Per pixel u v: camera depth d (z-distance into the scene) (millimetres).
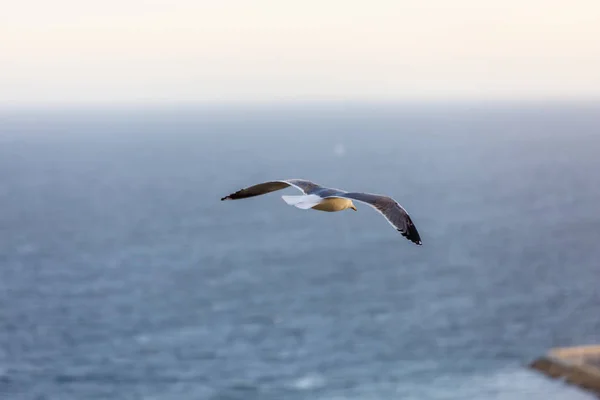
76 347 89438
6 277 124125
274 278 123438
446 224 173125
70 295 113062
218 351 87250
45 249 145875
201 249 147375
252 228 171750
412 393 72312
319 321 98562
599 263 131500
